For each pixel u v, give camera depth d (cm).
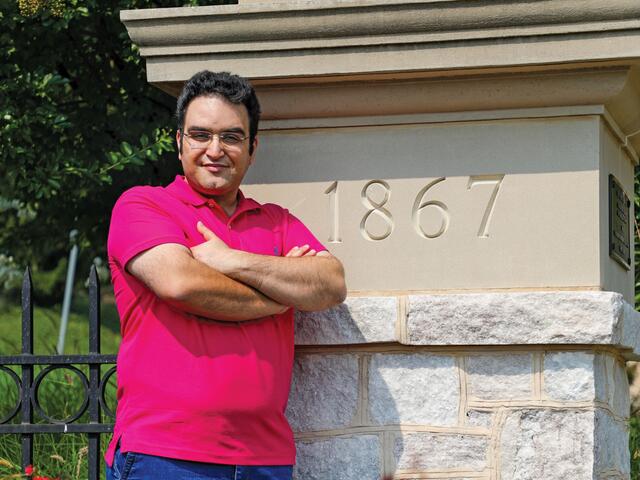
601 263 333
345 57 329
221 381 295
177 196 315
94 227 725
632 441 511
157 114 643
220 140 311
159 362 298
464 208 339
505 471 330
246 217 323
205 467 294
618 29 310
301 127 350
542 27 315
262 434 303
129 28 340
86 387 391
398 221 343
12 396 589
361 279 345
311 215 349
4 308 1448
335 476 342
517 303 328
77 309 1512
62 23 562
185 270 292
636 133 378
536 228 334
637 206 534
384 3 321
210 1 594
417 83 335
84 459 473
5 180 696
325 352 347
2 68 576
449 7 317
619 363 371
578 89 327
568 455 327
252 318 304
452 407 336
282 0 347
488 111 337
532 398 331
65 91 643
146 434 294
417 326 334
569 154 333
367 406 342
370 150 346
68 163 594
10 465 411
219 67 338
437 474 335
